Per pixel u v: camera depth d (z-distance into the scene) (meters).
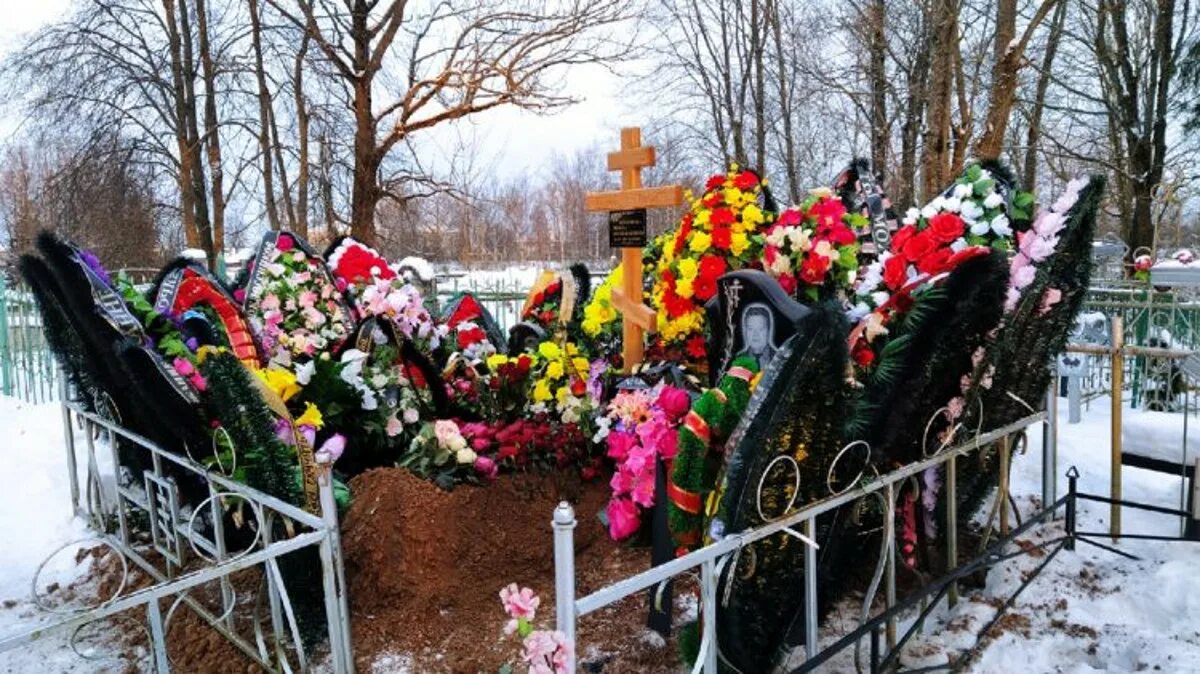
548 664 2.00
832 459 2.67
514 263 33.25
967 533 4.05
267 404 3.22
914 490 3.20
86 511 4.69
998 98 9.62
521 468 3.91
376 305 4.57
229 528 3.72
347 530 3.40
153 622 2.25
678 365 4.45
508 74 14.50
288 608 2.80
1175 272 7.13
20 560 4.27
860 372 2.98
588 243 38.75
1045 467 4.36
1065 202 3.44
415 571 3.30
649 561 3.70
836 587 3.09
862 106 16.02
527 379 4.47
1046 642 3.24
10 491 5.12
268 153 15.81
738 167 4.59
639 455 3.51
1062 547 3.95
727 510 2.51
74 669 3.19
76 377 4.23
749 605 2.67
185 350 3.65
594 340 5.54
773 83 18.86
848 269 3.92
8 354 8.38
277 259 5.43
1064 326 3.80
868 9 13.91
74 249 3.62
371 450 4.18
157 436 3.71
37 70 15.19
